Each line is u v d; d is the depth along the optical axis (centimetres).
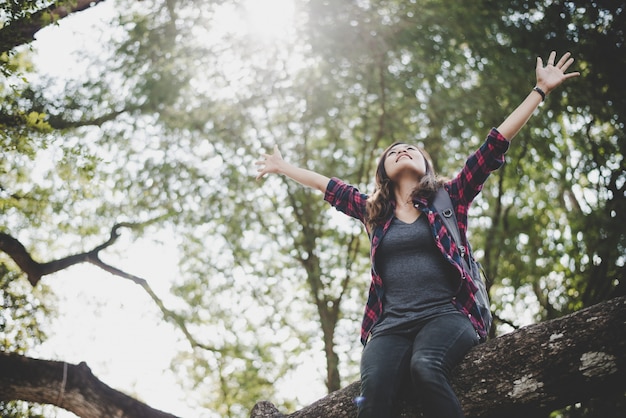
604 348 281
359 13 857
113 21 888
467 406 297
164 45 891
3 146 545
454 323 303
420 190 336
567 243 968
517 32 839
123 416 516
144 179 944
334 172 995
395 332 312
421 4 870
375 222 340
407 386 304
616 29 816
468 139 897
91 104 889
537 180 970
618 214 866
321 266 1020
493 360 297
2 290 739
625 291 705
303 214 1025
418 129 932
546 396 289
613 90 837
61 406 516
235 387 1008
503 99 878
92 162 586
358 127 973
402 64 878
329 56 863
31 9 504
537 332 296
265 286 1017
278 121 977
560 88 849
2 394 506
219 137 969
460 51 870
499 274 1009
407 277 321
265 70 916
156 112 930
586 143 915
